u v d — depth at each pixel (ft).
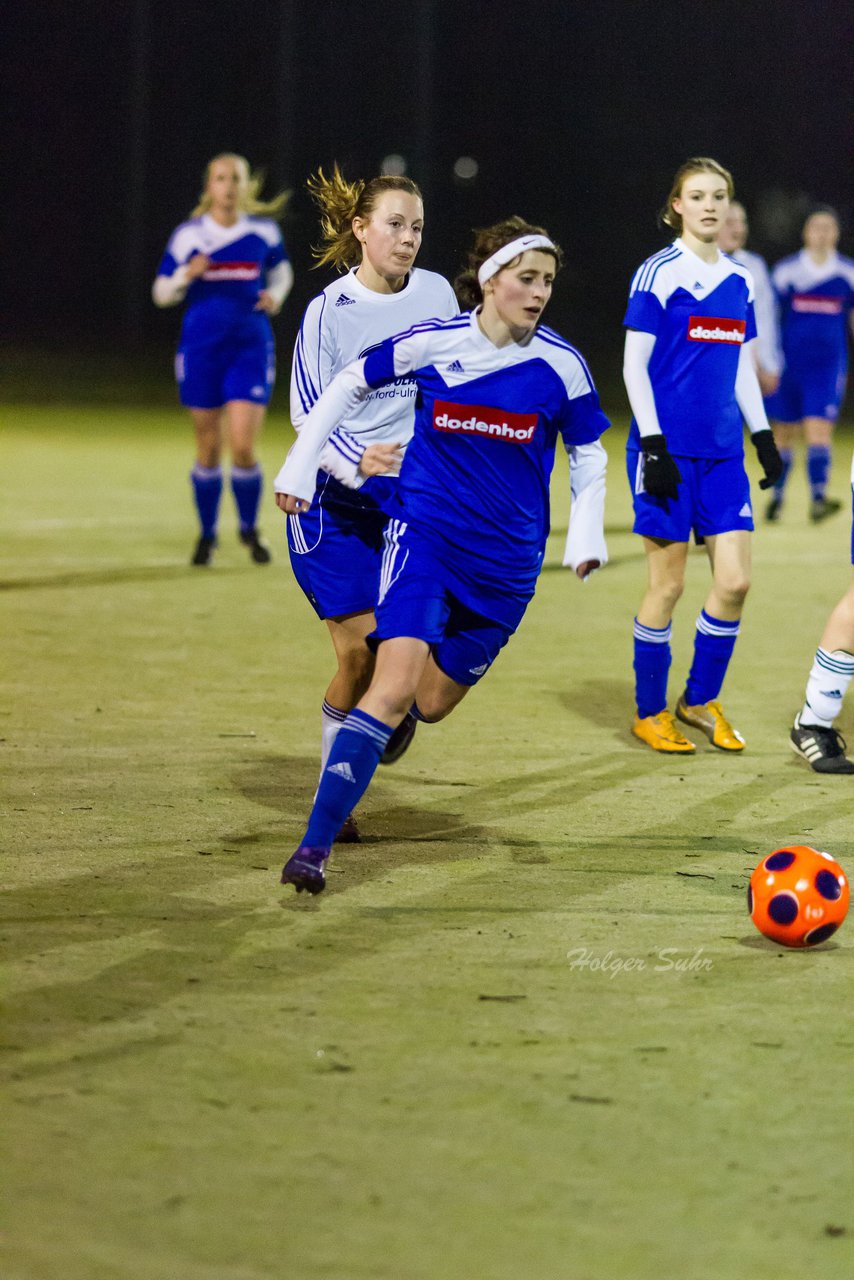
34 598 114.83
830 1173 35.96
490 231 54.13
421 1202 34.30
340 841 61.52
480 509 55.67
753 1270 32.01
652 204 419.54
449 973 47.85
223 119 419.54
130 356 367.66
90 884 55.36
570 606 119.14
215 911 52.95
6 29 422.00
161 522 156.04
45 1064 40.78
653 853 61.16
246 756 74.18
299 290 388.98
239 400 129.29
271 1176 35.27
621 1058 41.96
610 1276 31.68
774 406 167.63
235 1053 41.70
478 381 54.85
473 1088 39.88
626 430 259.19
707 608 79.66
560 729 81.76
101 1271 31.50
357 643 61.31
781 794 70.49
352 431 60.59
